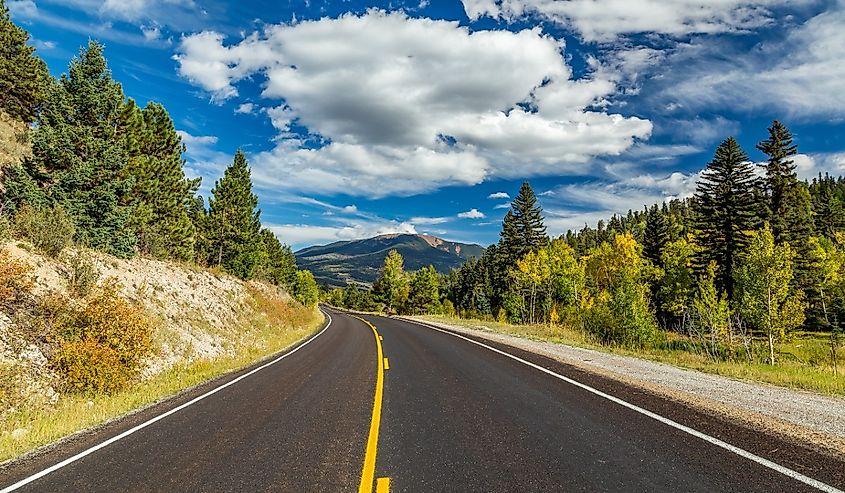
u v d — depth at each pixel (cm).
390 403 862
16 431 758
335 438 646
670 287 4816
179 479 509
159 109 2920
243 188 3981
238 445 629
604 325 2770
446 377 1136
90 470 552
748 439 577
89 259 1650
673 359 1457
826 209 7100
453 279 12688
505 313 6369
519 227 7175
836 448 539
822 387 933
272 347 2138
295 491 463
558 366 1248
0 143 2455
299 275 7931
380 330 2988
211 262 3784
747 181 4362
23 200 1695
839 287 3950
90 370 1053
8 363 970
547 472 489
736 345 2841
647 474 475
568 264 5134
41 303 1184
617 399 823
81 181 1878
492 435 633
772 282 2633
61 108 1897
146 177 2484
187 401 955
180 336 1761
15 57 3225
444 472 500
